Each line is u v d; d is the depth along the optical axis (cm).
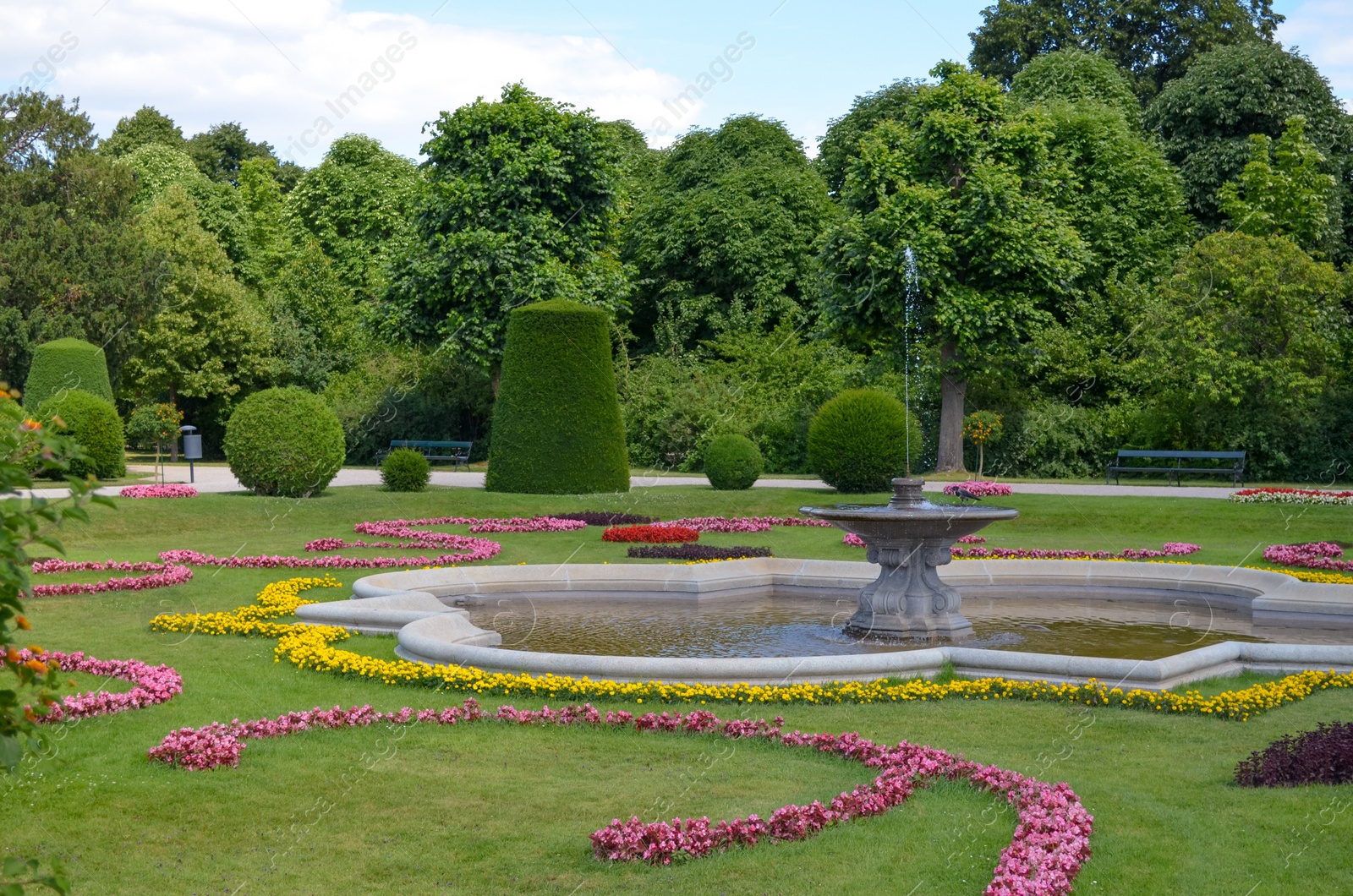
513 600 1280
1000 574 1339
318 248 4053
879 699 787
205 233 3875
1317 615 1133
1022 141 2630
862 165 2694
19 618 318
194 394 3775
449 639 962
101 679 820
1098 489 2359
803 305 3919
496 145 3034
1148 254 3322
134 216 3581
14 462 326
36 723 687
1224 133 3719
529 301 3027
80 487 329
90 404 2334
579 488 2219
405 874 489
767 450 3086
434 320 3152
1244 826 541
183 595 1212
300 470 2006
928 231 2486
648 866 499
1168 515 1919
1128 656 958
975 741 690
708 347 3869
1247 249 2644
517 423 2233
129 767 625
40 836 525
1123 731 711
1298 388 2588
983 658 839
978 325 2506
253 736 689
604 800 582
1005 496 2161
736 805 576
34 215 3053
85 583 1233
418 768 634
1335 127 3678
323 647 910
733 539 1808
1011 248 2494
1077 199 3197
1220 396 2631
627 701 777
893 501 1065
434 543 1669
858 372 3103
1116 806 567
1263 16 4250
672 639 1041
